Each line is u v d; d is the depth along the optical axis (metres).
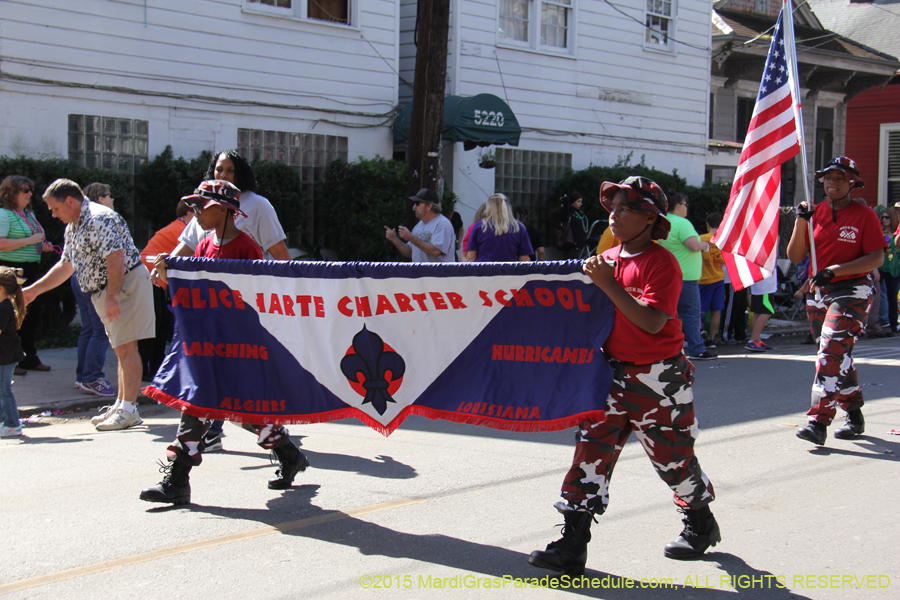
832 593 3.54
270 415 4.52
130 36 11.48
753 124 5.93
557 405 3.71
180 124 12.07
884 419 6.94
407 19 15.55
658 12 18.16
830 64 22.47
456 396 4.05
